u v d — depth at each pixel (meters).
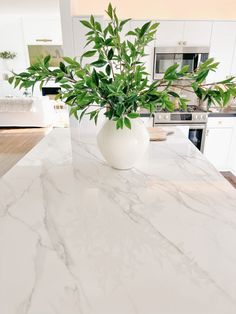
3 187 1.03
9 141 4.78
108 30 1.07
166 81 1.00
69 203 0.90
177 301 0.52
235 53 3.12
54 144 1.61
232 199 0.93
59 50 6.79
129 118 1.00
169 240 0.70
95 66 1.04
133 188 1.01
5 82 6.97
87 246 0.68
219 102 1.00
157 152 1.45
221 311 0.50
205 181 1.07
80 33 2.44
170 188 1.01
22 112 5.59
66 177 1.12
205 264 0.62
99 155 1.40
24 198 0.94
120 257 0.64
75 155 1.40
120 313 0.50
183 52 3.04
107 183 1.05
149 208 0.86
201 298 0.53
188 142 1.65
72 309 0.51
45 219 0.81
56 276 0.59
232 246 0.68
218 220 0.79
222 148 3.11
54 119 6.33
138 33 1.10
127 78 0.96
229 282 0.57
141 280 0.57
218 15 3.35
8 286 0.56
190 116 2.95
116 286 0.56
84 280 0.58
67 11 2.34
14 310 0.51
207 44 3.05
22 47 6.78
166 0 3.26
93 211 0.85
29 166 1.25
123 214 0.83
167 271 0.60
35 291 0.55
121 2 3.23
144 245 0.68
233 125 3.01
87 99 0.94
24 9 5.48
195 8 3.32
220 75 3.20
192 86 0.95
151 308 0.51
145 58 3.08
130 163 1.15
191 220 0.79
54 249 0.67
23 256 0.65
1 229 0.76
